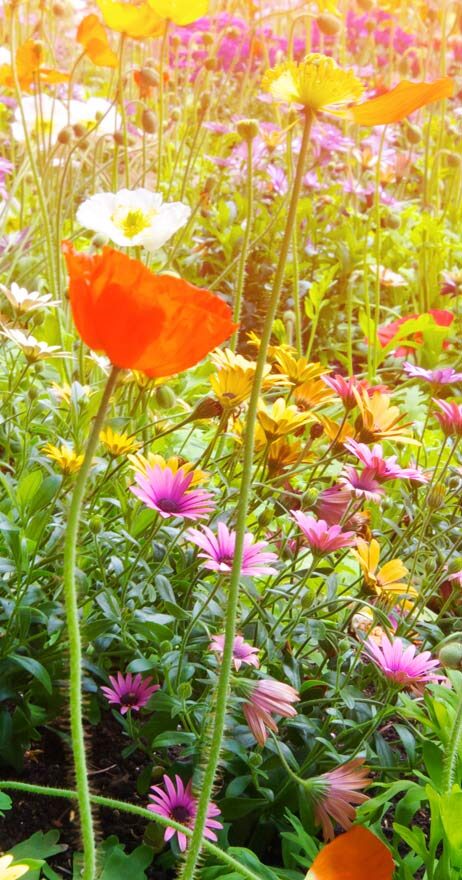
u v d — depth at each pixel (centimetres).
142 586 130
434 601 155
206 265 282
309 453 152
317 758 126
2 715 127
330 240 282
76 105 256
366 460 133
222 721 104
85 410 153
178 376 197
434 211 308
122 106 200
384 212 275
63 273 204
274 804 126
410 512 145
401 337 224
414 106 102
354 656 130
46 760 132
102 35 209
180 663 125
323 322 264
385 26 431
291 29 206
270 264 269
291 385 148
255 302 270
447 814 114
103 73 452
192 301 94
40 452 153
